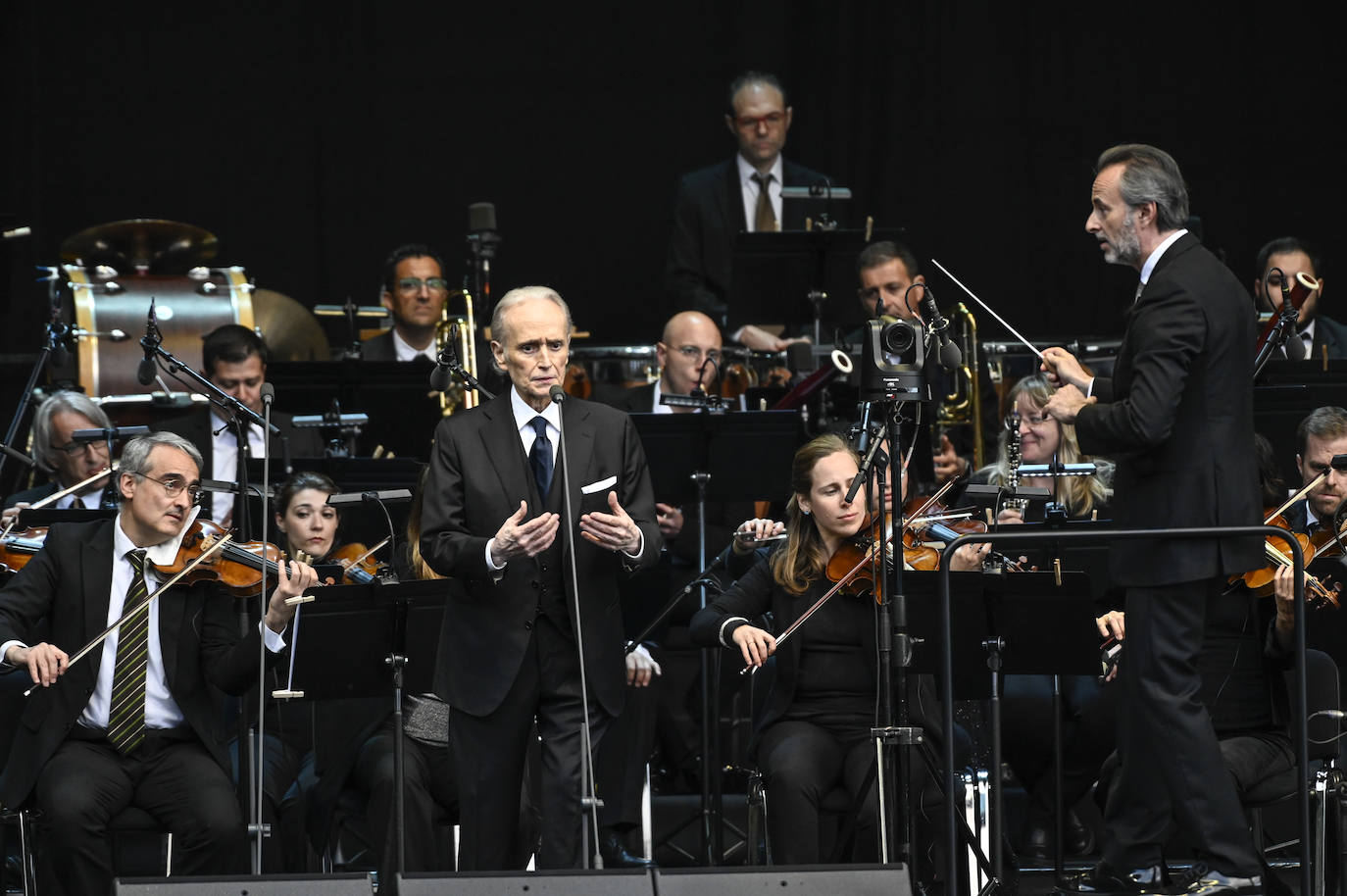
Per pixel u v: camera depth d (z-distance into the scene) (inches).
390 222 1574.8
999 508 836.0
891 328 659.4
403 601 699.4
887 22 1539.1
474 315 1168.2
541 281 1590.8
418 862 770.8
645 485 703.1
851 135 1539.1
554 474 686.5
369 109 1571.1
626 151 1588.3
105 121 1539.1
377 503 746.2
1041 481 945.5
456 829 856.3
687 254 1384.1
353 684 701.3
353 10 1566.2
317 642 690.2
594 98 1585.9
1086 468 794.2
